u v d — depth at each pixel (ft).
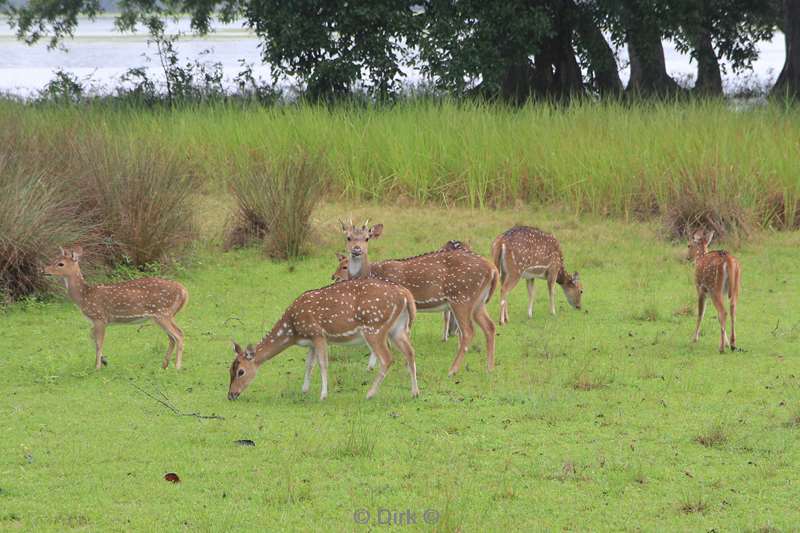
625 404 39.96
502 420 38.17
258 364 41.55
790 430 36.60
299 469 33.24
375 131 94.02
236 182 76.64
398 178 88.74
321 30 123.85
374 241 73.26
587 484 31.99
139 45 352.90
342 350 49.42
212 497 31.04
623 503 30.58
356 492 31.40
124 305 45.09
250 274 65.21
